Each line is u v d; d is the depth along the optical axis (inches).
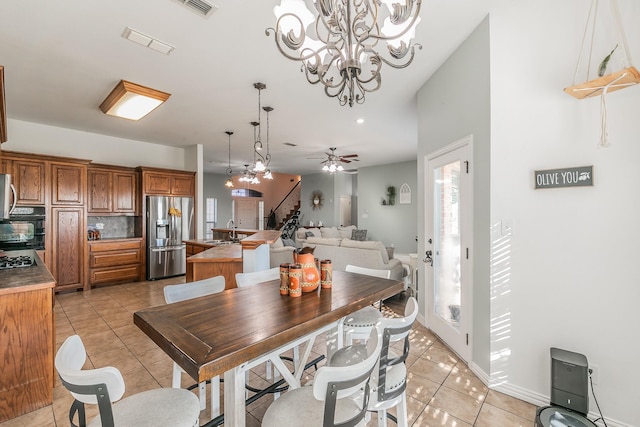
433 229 128.2
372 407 53.3
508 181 86.3
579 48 76.8
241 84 134.3
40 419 76.5
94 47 104.5
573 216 77.4
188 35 98.1
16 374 77.5
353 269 98.9
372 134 221.0
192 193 247.8
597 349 74.5
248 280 86.6
